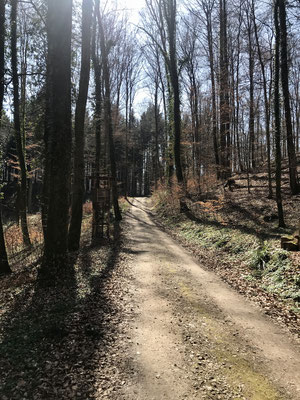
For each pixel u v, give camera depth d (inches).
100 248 445.4
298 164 797.2
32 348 165.5
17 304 232.7
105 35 785.6
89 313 213.9
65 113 289.0
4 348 164.6
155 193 1299.2
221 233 488.4
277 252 326.0
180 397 131.9
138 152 2470.5
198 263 385.4
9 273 352.5
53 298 240.7
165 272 331.9
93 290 260.2
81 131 425.4
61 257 289.6
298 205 504.1
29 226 732.7
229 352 171.8
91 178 550.3
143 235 579.8
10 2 467.8
